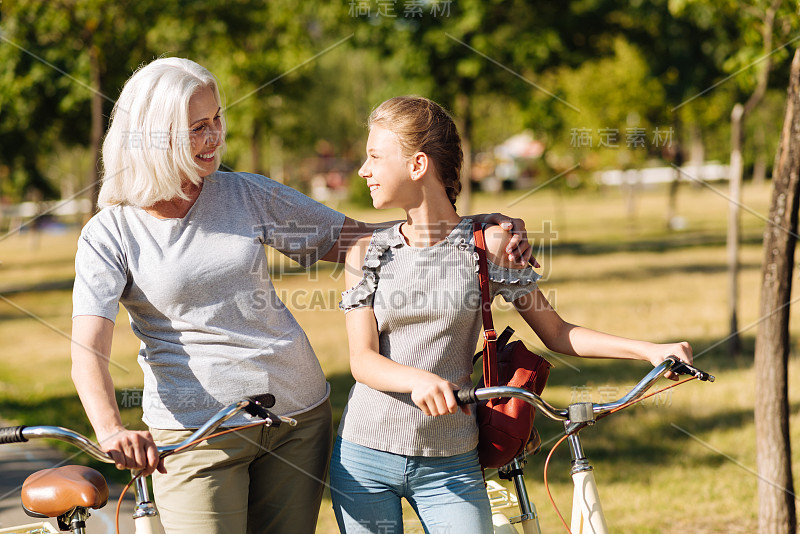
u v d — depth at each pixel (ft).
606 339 16.19
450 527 15.61
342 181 233.14
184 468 15.89
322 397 17.42
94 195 52.80
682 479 34.78
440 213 15.92
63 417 45.27
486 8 97.25
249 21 74.64
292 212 16.94
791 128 25.26
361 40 103.04
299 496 17.12
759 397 26.40
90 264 15.30
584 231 154.20
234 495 16.21
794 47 42.32
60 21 61.77
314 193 222.48
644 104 128.16
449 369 15.74
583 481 15.23
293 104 116.67
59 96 86.07
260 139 113.19
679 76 126.00
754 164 240.53
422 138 15.46
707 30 113.29
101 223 15.72
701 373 14.58
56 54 69.82
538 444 16.89
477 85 106.32
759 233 140.67
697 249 120.98
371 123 15.99
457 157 16.01
